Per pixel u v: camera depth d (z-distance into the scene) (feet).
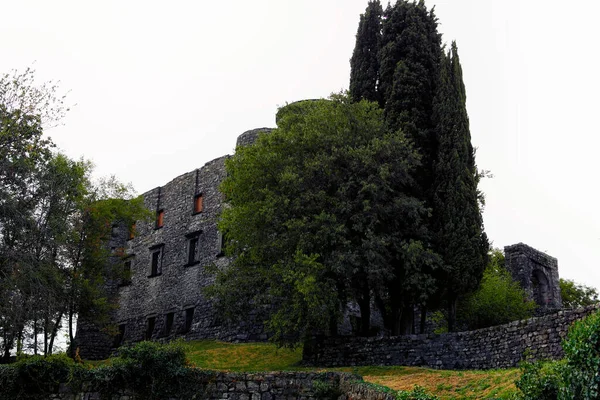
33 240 93.76
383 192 90.74
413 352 82.07
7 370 63.82
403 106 102.58
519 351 70.03
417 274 88.94
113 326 138.62
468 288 91.91
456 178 95.50
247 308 100.01
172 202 160.15
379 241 86.84
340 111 96.22
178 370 64.75
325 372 64.90
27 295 90.68
